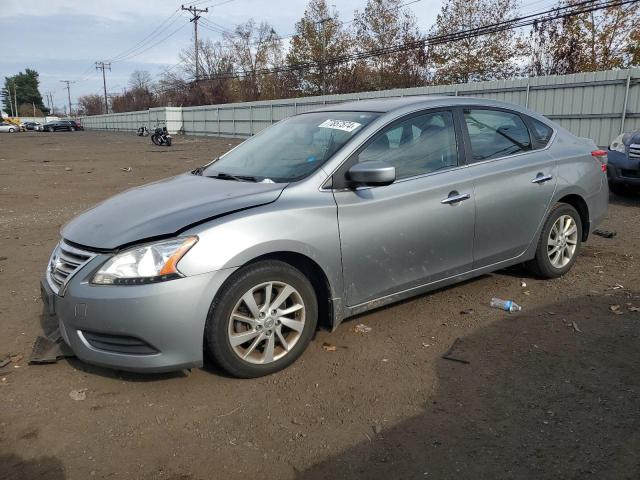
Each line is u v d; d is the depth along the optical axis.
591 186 5.17
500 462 2.61
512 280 5.10
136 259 3.04
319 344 3.88
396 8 45.81
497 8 35.88
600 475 2.50
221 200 3.40
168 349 3.05
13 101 137.38
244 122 38.72
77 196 11.58
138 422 2.98
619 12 27.28
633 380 3.30
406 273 3.93
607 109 15.88
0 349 3.88
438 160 4.14
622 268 5.43
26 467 2.64
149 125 55.19
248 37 62.34
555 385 3.27
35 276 5.60
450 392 3.23
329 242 3.51
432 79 39.41
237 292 3.20
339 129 4.00
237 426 2.94
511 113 4.80
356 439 2.81
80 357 3.22
